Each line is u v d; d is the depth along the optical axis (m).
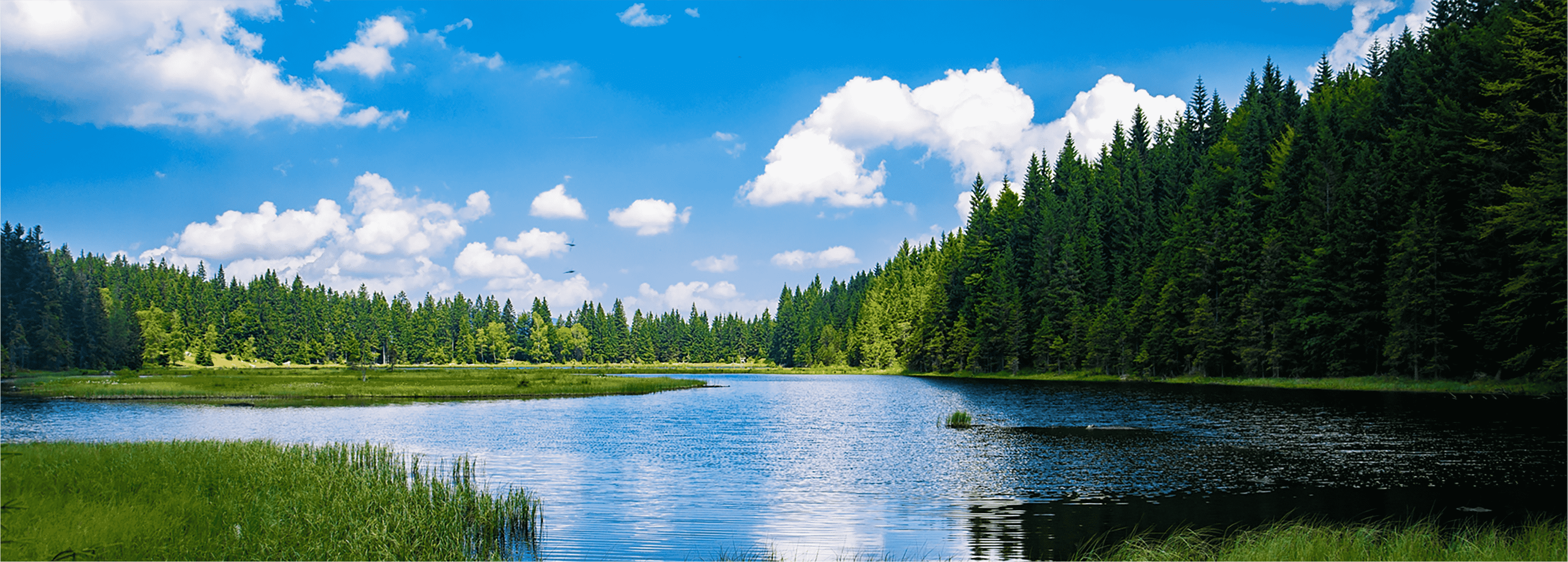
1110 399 60.16
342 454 23.64
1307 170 78.88
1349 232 65.44
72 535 13.31
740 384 107.19
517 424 44.19
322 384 79.00
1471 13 71.75
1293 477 24.20
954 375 131.88
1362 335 64.69
